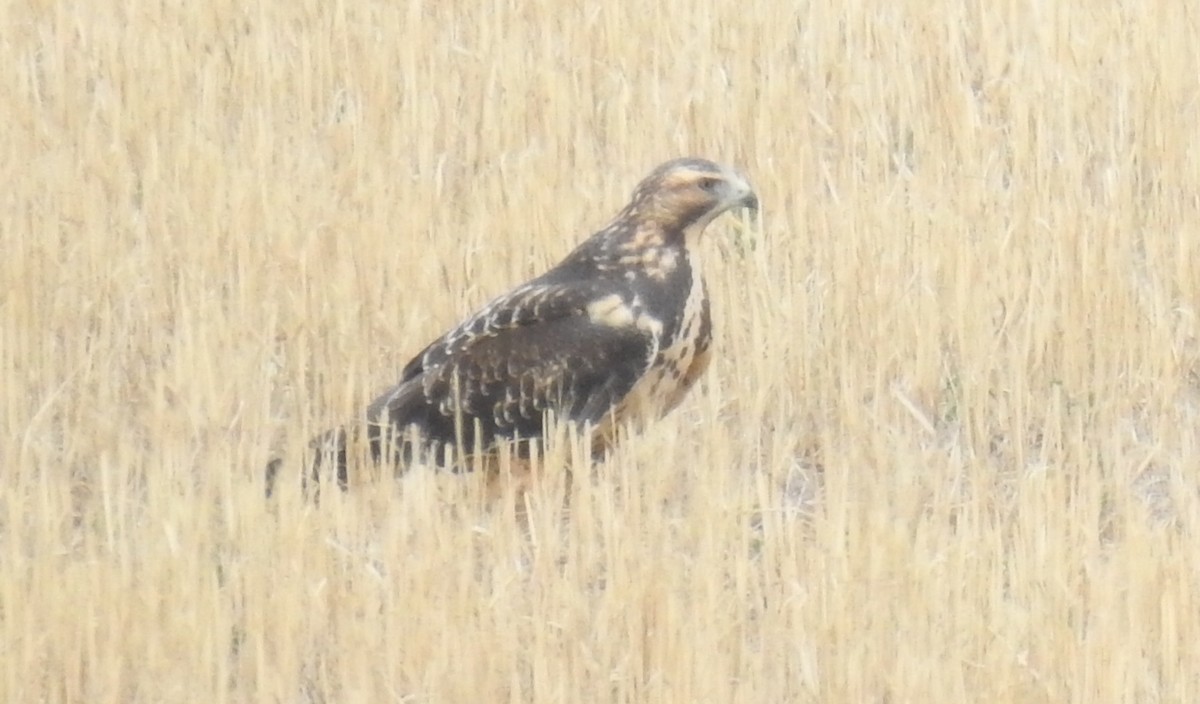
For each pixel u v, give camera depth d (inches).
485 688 424.5
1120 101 674.2
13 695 418.0
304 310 574.9
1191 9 714.8
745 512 479.8
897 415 558.3
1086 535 478.0
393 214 626.2
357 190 639.1
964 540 460.4
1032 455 550.9
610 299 496.1
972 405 557.0
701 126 677.3
